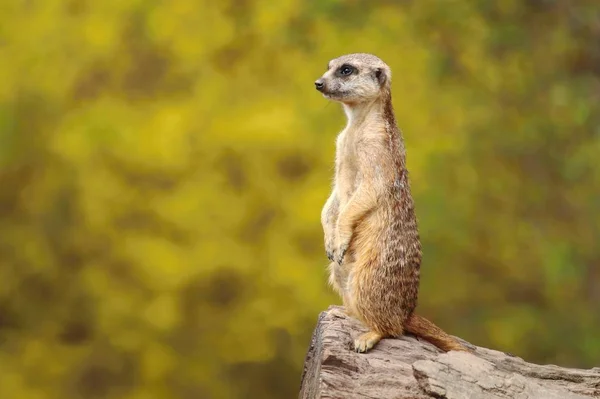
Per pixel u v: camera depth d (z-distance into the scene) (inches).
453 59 1401.3
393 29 1278.3
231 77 1211.9
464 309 1306.6
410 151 1178.0
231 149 1132.5
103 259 1147.3
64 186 1159.0
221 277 1131.9
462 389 418.3
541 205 1418.6
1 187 1182.9
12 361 1154.0
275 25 1226.6
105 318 1115.9
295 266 1100.5
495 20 1486.2
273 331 1135.6
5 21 1194.0
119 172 1133.7
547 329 1320.1
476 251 1286.9
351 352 439.5
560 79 1493.6
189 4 1205.1
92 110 1143.6
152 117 1144.2
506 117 1403.8
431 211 1197.1
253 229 1138.0
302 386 480.4
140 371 1139.3
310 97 1175.6
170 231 1129.4
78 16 1205.7
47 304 1195.3
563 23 1549.0
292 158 1160.2
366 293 466.3
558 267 1282.0
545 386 447.2
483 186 1320.1
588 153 1373.0
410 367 431.8
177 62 1212.5
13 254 1168.8
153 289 1109.1
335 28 1270.9
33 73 1162.6
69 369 1152.2
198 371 1129.4
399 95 1210.6
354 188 498.6
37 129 1165.7
